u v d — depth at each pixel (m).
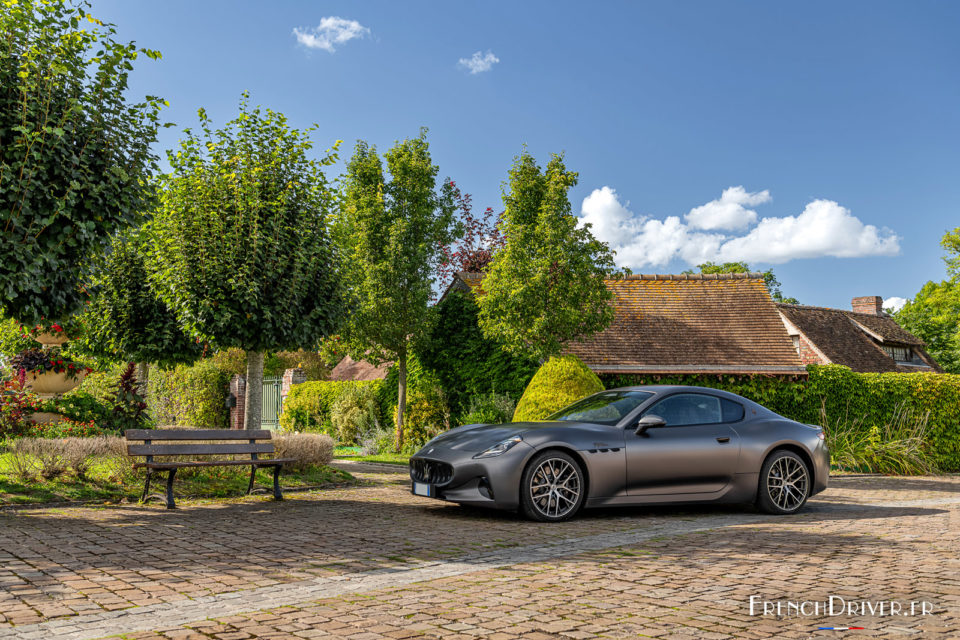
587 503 6.96
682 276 22.00
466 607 3.78
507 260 15.24
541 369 14.87
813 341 31.81
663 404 7.62
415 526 6.55
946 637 3.30
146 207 7.50
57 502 7.56
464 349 18.67
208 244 9.10
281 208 9.30
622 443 7.15
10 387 10.98
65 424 11.15
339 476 10.12
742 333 19.62
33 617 3.51
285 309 9.32
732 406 7.92
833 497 9.68
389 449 17.88
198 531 6.14
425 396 18.09
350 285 10.55
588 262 15.02
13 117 6.48
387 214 18.28
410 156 18.53
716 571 4.67
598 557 5.13
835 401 17.97
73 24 6.81
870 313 40.81
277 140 9.67
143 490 8.14
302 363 31.38
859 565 4.87
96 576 4.40
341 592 4.08
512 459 6.78
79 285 7.31
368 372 26.31
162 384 26.67
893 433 16.11
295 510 7.53
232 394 25.73
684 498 7.33
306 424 23.73
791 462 7.81
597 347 18.36
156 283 9.84
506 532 6.24
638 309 20.30
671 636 3.31
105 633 3.27
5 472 8.09
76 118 6.77
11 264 6.33
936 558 5.13
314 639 3.21
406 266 17.45
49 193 6.51
